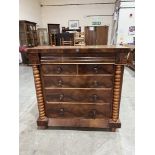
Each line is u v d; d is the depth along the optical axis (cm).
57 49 155
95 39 912
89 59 160
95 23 905
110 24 898
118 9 649
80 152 154
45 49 156
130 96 286
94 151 155
